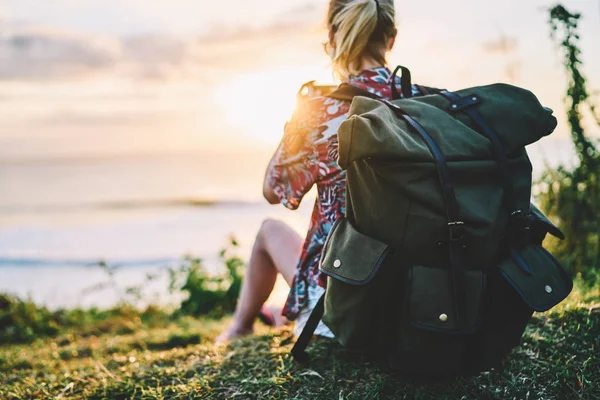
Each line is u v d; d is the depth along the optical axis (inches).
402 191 71.7
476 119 77.7
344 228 77.9
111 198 975.0
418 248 72.2
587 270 137.1
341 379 89.7
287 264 106.0
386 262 73.2
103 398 95.7
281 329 117.9
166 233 572.4
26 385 106.6
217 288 224.4
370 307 75.0
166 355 113.4
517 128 77.3
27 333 185.0
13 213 813.2
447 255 72.4
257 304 117.9
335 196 88.5
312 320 89.7
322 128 87.8
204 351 112.4
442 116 77.0
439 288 71.0
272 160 94.6
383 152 69.7
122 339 160.9
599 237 138.9
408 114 76.7
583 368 87.7
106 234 590.2
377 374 89.4
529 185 78.1
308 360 95.7
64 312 207.9
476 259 72.6
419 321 70.3
